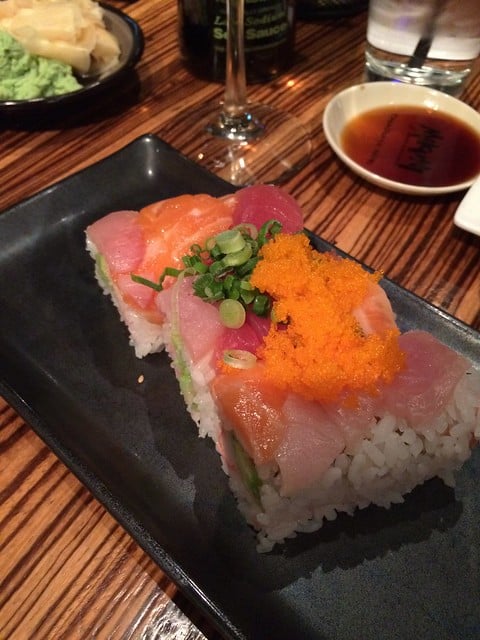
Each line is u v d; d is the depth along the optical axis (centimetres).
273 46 35
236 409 16
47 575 17
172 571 16
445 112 31
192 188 28
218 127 33
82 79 33
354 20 41
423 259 26
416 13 31
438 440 18
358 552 18
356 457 17
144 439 20
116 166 28
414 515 18
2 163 31
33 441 20
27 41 31
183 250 22
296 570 17
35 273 25
